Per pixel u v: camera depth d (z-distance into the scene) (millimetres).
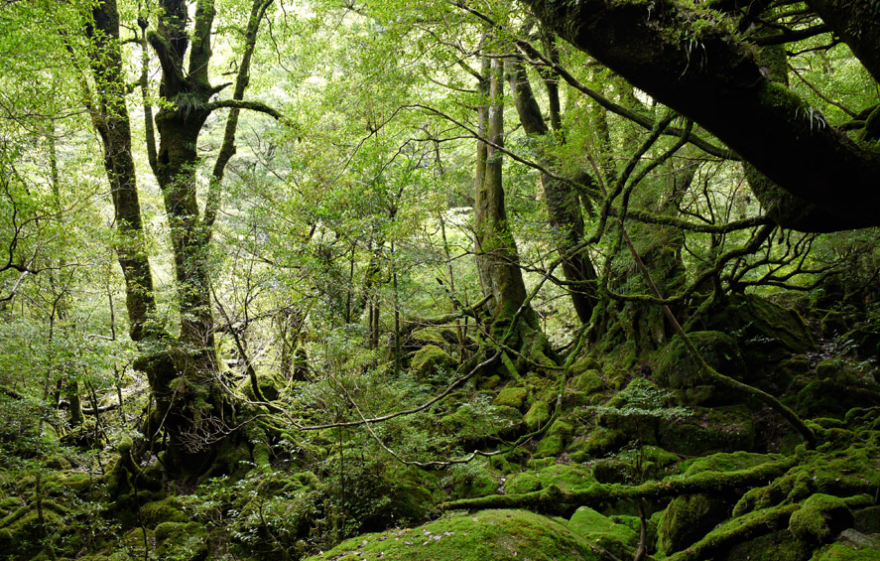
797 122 2428
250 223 11336
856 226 3217
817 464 4867
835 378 7305
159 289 11938
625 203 4742
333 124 12492
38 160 10008
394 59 6668
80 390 10578
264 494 8859
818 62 10352
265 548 7973
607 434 8320
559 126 11406
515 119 14883
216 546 8617
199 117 12961
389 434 7926
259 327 13000
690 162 7668
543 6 2729
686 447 7633
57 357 7852
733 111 2467
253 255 10867
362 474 7793
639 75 2551
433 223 15172
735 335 8469
